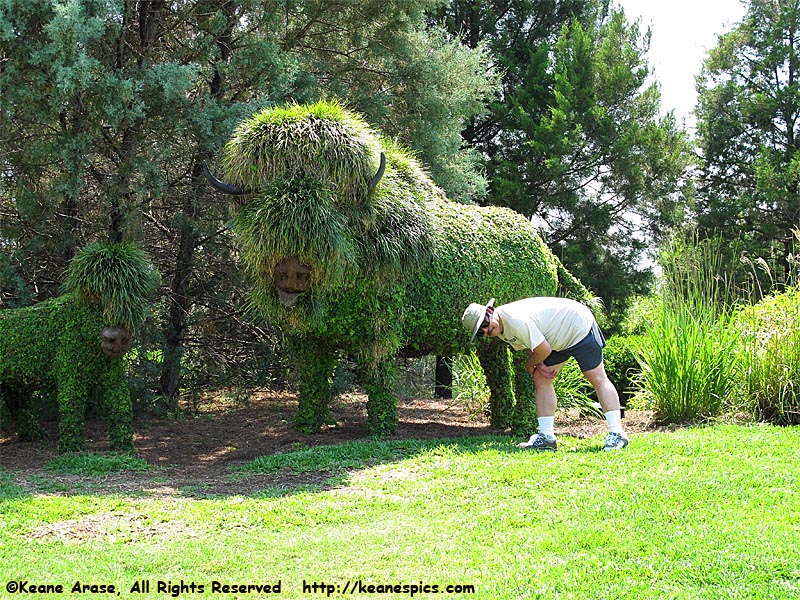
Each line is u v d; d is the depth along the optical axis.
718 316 9.57
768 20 24.11
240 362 12.77
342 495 5.84
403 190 7.94
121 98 9.22
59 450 7.85
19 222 10.40
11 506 5.54
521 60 21.81
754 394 8.79
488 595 3.94
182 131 10.38
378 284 7.76
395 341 7.96
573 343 7.19
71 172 9.49
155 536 4.96
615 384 11.66
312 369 8.81
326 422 9.01
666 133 19.67
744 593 3.86
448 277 8.37
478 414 10.77
